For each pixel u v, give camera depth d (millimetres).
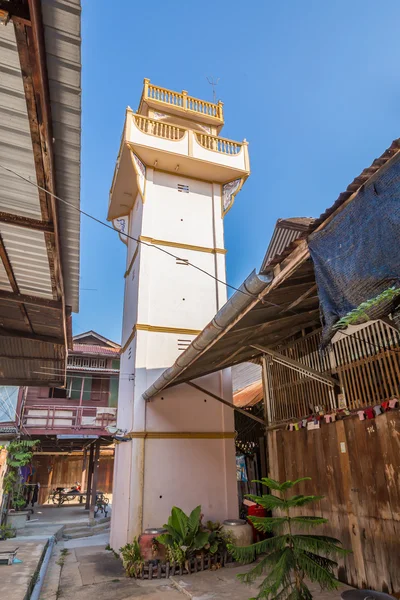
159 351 9969
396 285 2328
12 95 2613
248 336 6293
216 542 7418
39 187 3254
